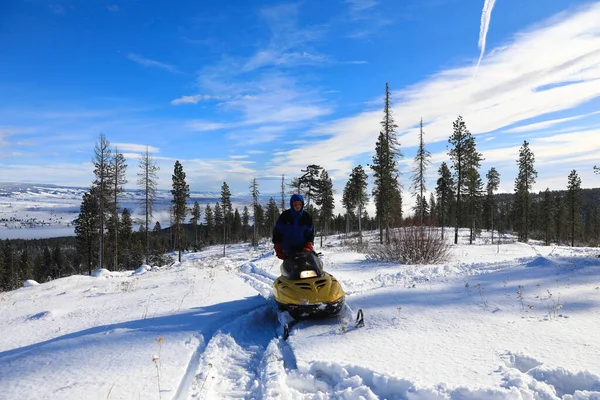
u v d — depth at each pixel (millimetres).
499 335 4359
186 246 77750
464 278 8008
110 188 33062
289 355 4332
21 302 10047
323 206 55750
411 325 4961
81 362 3904
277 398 3127
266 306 6668
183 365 3848
